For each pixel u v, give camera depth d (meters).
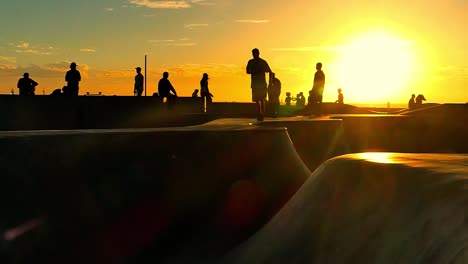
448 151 15.45
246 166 5.34
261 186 5.33
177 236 4.71
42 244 4.18
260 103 13.45
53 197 4.37
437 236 2.54
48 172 4.44
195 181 5.00
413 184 2.99
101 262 4.35
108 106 21.91
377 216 3.07
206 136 5.23
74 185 4.49
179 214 4.80
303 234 3.62
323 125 11.59
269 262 3.68
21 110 20.91
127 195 4.64
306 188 4.05
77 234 4.34
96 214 4.47
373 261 2.85
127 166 4.77
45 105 21.20
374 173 3.35
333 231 3.35
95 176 4.61
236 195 5.13
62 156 4.55
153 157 4.91
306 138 11.42
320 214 3.62
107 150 4.75
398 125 15.20
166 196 4.80
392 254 2.75
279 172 5.52
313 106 17.45
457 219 2.49
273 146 5.64
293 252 3.54
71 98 21.50
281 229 3.96
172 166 4.96
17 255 4.06
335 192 3.62
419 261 2.54
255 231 4.99
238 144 5.40
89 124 21.70
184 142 5.11
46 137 4.56
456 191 2.66
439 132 15.43
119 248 4.45
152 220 4.67
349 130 14.87
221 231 4.84
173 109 21.44
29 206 4.25
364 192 3.33
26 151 4.44
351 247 3.08
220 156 5.25
